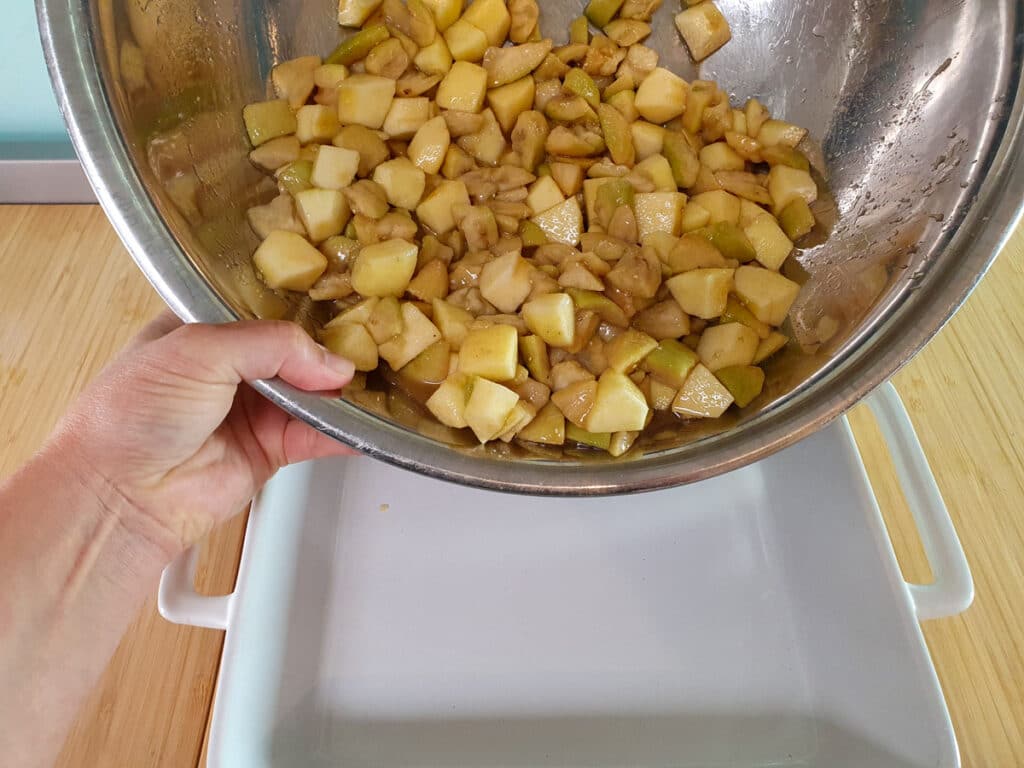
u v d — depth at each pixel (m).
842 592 0.35
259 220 0.32
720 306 0.32
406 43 0.36
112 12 0.26
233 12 0.33
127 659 0.38
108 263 0.51
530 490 0.24
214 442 0.33
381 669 0.35
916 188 0.30
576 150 0.36
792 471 0.38
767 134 0.36
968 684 0.37
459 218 0.34
